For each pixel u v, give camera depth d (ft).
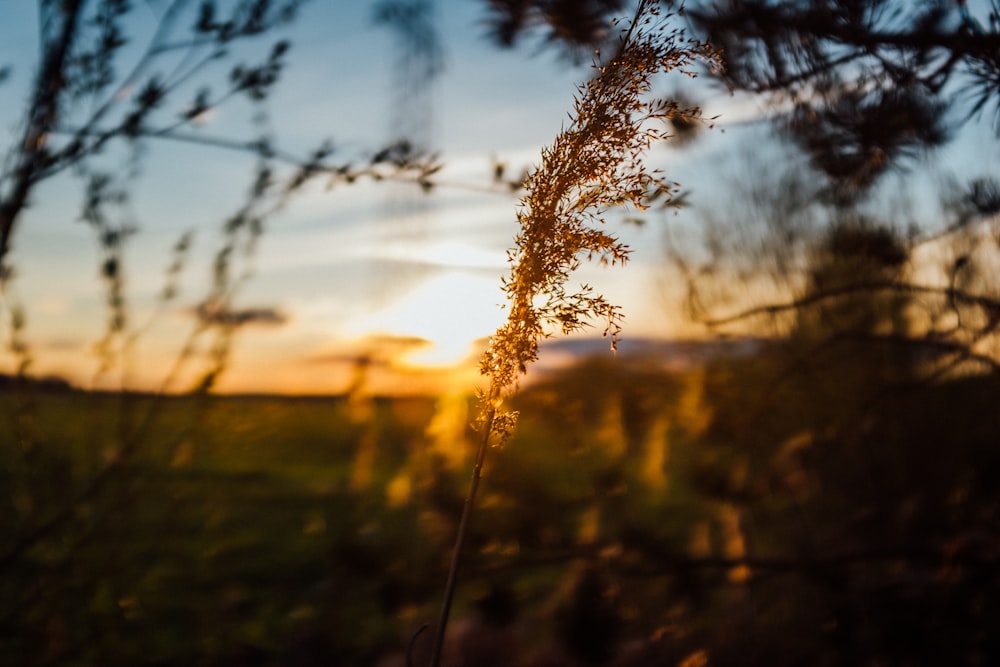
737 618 8.47
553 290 3.73
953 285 8.07
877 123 7.34
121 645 7.38
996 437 7.95
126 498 6.31
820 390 10.57
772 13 6.75
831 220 9.02
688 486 8.05
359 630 9.07
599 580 6.75
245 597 10.68
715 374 9.68
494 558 6.92
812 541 8.52
